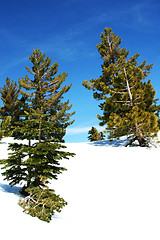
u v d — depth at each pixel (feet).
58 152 22.45
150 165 38.58
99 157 48.47
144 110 63.10
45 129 22.56
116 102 66.18
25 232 12.04
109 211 21.20
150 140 63.46
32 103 90.43
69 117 92.99
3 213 13.96
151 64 80.69
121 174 34.71
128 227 17.34
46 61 100.99
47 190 19.07
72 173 36.01
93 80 83.82
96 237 14.71
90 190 27.96
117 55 92.32
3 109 102.89
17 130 21.50
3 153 48.62
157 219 18.95
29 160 19.77
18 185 26.12
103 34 93.61
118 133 63.21
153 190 26.81
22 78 94.68
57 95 91.91
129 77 68.03
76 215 19.71
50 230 13.79
